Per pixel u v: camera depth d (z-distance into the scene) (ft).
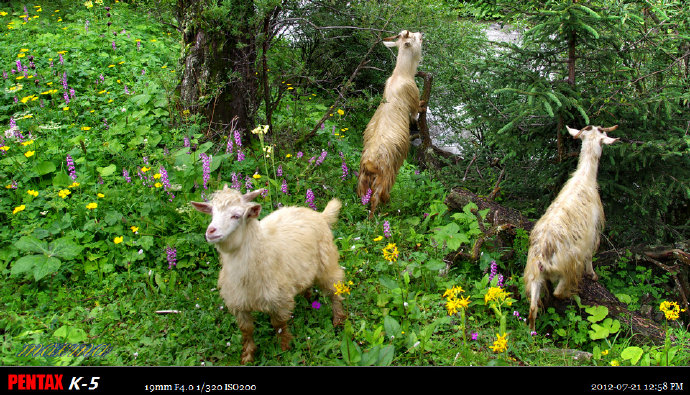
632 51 18.21
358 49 27.32
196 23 18.78
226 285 11.37
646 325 14.93
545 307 15.34
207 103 19.54
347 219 18.03
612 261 18.15
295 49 25.73
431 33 24.62
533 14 18.34
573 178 15.37
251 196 11.03
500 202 21.09
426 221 18.11
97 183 16.94
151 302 13.48
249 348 12.11
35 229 14.62
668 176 16.98
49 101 21.54
